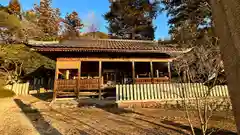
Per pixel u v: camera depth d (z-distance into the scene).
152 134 6.03
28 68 24.62
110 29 34.75
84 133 6.36
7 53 22.75
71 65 14.37
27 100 15.27
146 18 31.83
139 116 8.84
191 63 8.44
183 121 7.45
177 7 22.66
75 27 47.75
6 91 18.28
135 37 32.62
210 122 6.93
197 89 9.97
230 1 0.86
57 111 10.56
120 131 6.47
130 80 19.08
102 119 8.38
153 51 14.19
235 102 0.81
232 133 5.79
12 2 33.88
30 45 13.18
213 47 6.70
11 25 25.92
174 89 11.61
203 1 17.66
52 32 43.38
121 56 15.25
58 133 6.45
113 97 13.90
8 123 7.84
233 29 0.83
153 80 15.16
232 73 0.83
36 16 42.31
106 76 19.11
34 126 7.41
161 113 9.34
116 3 32.59
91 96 14.34
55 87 13.59
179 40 15.08
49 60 25.33
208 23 17.91
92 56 14.78
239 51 0.80
